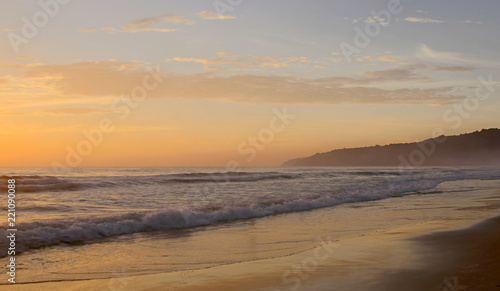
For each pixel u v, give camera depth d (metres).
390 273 5.28
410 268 5.50
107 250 7.65
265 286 4.96
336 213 13.23
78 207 13.75
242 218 12.12
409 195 20.16
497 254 6.20
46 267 6.36
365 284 4.81
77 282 5.46
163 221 10.59
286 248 7.68
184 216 11.13
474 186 26.78
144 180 26.75
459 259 5.96
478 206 14.40
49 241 8.18
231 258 6.90
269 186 25.19
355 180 33.41
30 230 8.55
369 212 13.36
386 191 21.31
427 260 5.97
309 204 15.18
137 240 8.70
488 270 5.23
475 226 9.34
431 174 48.56
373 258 6.24
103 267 6.36
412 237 8.04
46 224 9.12
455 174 48.00
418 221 10.88
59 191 20.12
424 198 18.42
